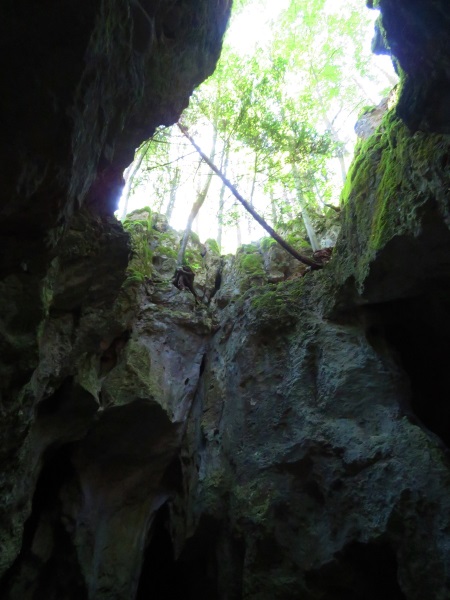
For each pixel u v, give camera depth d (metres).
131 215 13.18
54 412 8.22
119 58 4.87
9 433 6.09
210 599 9.11
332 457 8.12
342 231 9.70
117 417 9.35
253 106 12.03
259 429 9.25
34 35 3.89
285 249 11.15
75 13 3.88
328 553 7.52
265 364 9.86
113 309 8.46
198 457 10.08
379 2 5.03
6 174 4.38
